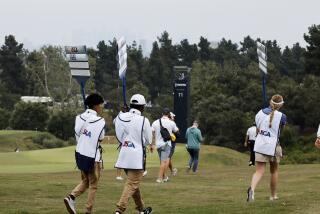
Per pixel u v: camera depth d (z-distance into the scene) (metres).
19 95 192.38
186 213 19.44
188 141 39.59
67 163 50.06
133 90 169.50
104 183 29.34
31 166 46.06
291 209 19.39
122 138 18.06
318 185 29.89
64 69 174.50
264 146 20.98
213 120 111.81
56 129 128.75
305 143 102.31
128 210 20.67
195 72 181.12
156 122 31.17
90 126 18.28
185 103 75.69
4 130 131.12
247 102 118.88
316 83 119.88
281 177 34.50
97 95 18.73
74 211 18.53
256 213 18.80
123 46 26.36
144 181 31.98
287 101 117.62
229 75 129.75
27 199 22.78
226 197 24.67
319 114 115.56
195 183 31.14
